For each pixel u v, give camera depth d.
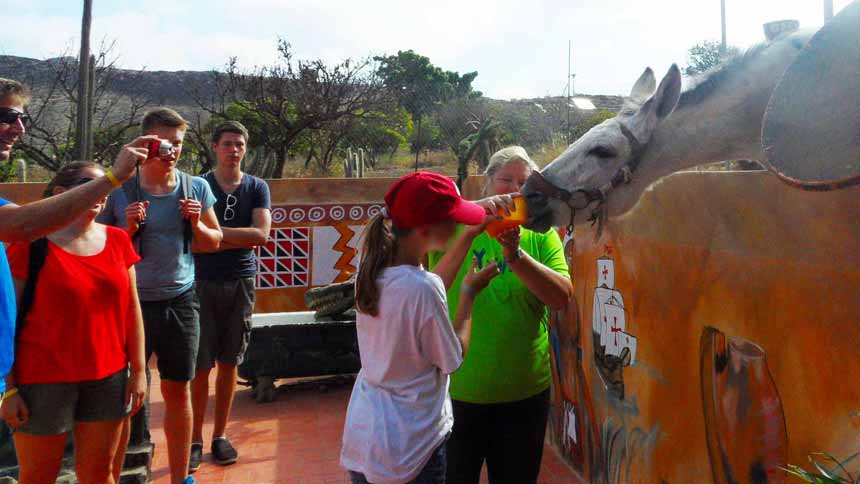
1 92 2.63
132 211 3.68
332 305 6.29
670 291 3.07
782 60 2.96
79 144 9.27
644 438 3.37
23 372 2.93
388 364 2.26
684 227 2.93
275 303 8.14
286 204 8.10
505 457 3.05
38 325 2.93
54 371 2.95
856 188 1.97
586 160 3.24
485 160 11.60
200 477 4.58
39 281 2.92
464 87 44.12
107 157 17.33
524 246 3.13
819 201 2.11
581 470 4.33
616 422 3.71
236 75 22.78
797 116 2.02
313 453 4.96
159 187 3.90
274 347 6.14
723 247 2.66
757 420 2.47
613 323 3.71
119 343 3.17
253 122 21.69
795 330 2.26
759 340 2.45
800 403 2.24
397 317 2.21
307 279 8.20
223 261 4.70
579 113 21.17
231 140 4.72
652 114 3.16
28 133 16.45
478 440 3.05
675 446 3.07
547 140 18.53
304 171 23.08
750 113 3.06
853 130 1.85
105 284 3.06
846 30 1.95
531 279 2.75
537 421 3.05
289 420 5.67
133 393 3.32
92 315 3.03
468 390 2.97
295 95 22.30
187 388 4.07
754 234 2.46
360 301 2.26
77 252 3.04
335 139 24.08
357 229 8.25
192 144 19.75
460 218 2.26
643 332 3.36
